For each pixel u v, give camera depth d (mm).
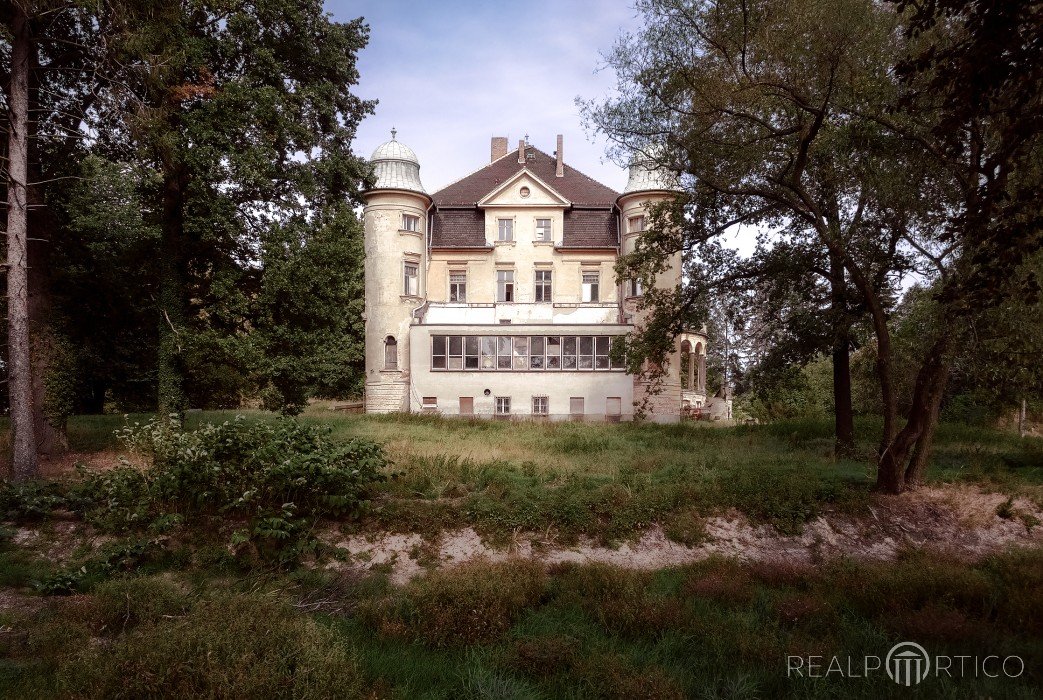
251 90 15383
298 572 9070
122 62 14383
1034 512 12219
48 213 15750
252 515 9906
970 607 7953
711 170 14789
